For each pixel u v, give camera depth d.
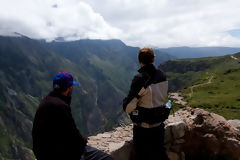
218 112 80.94
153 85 4.71
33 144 3.82
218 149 6.67
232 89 149.62
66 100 4.12
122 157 5.48
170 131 6.65
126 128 8.06
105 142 6.53
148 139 4.91
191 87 175.38
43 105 3.85
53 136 3.68
